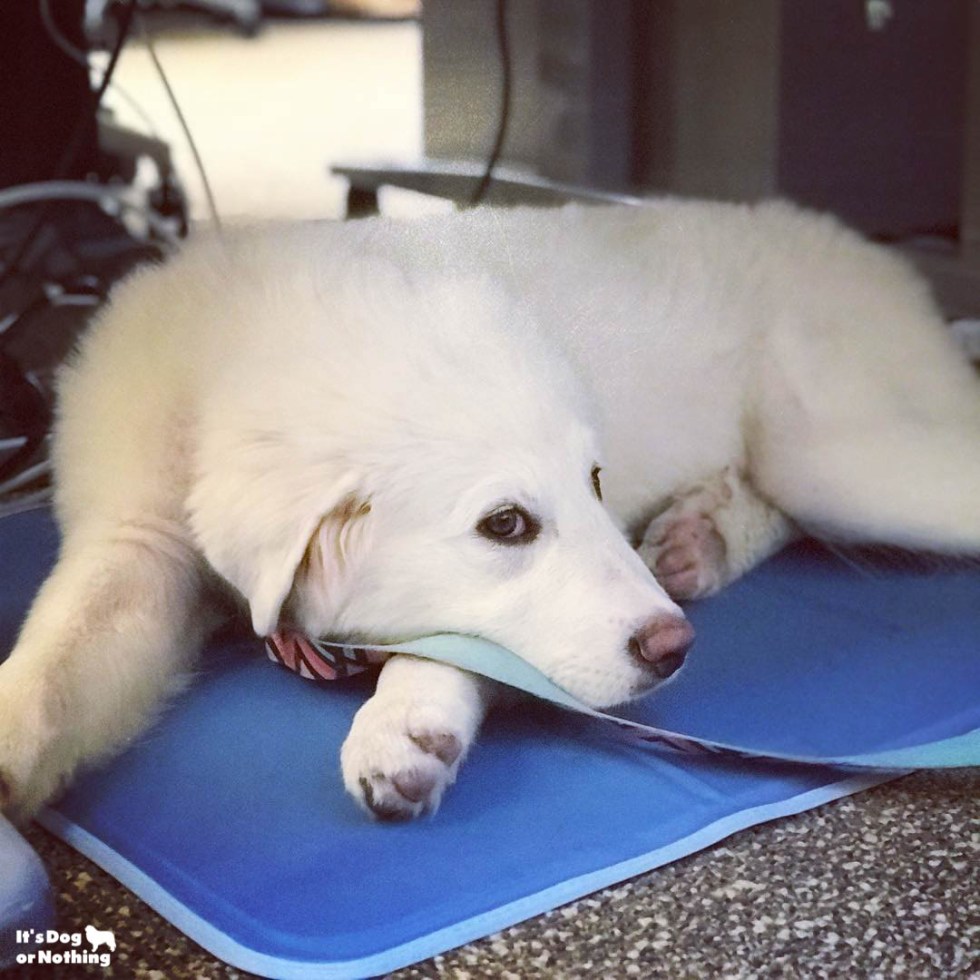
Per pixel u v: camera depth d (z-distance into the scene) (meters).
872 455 0.89
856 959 0.56
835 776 0.68
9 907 0.53
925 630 0.82
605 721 0.71
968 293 1.38
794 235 0.97
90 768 0.67
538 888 0.59
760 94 1.53
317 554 0.68
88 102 1.52
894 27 1.52
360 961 0.55
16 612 0.81
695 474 0.91
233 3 3.66
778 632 0.82
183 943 0.57
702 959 0.56
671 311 0.88
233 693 0.74
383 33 3.25
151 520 0.73
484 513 0.68
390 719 0.64
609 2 1.55
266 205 1.63
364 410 0.67
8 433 1.05
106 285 1.25
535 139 1.56
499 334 0.71
